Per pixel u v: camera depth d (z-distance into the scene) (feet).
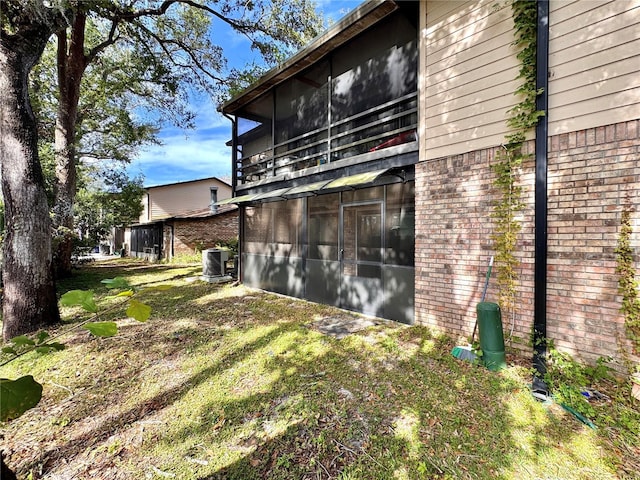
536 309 12.26
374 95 20.49
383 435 8.55
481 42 14.11
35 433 8.91
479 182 14.29
